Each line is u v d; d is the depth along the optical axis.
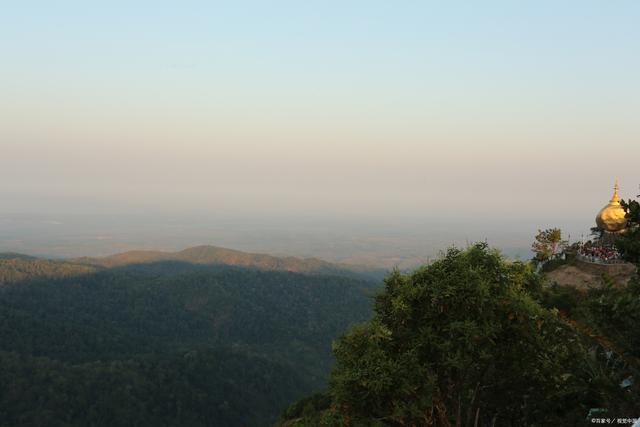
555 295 20.30
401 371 12.27
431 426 13.27
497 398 14.04
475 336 12.20
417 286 13.22
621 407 10.84
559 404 12.72
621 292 11.95
